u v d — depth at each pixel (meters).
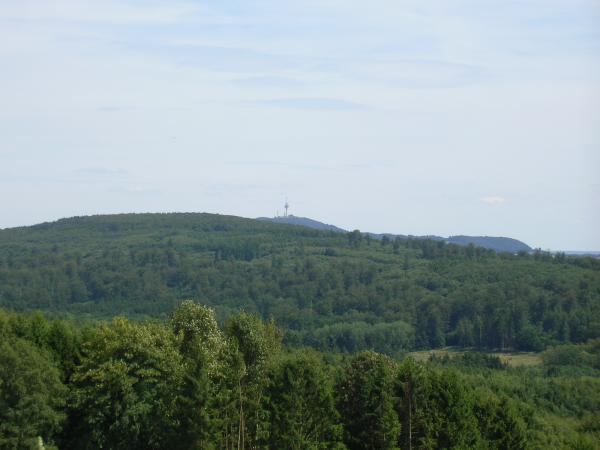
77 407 85.06
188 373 86.38
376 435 99.81
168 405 87.25
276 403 94.94
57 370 86.00
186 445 85.62
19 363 79.50
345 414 103.31
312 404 95.19
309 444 92.94
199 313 98.81
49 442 81.62
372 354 112.31
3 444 77.75
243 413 94.00
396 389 102.12
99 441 84.38
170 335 92.75
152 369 86.94
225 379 90.69
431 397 103.12
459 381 104.94
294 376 94.56
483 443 105.25
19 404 78.75
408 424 101.31
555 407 183.88
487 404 111.00
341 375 112.12
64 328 97.06
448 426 100.88
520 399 181.38
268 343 100.62
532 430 134.88
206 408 86.31
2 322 91.94
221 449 92.69
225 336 97.44
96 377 84.25
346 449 97.69
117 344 86.69
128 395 84.62
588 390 194.88
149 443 87.06
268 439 94.12
